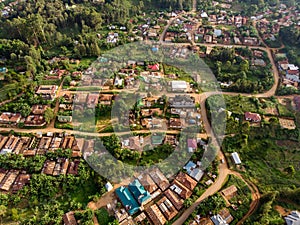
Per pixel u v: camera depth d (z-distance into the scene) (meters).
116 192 74.31
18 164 80.38
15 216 68.81
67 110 101.19
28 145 88.62
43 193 74.12
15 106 100.62
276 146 89.56
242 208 71.44
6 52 128.00
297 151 88.00
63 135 92.00
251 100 107.06
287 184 77.81
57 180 76.56
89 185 77.69
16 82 112.56
